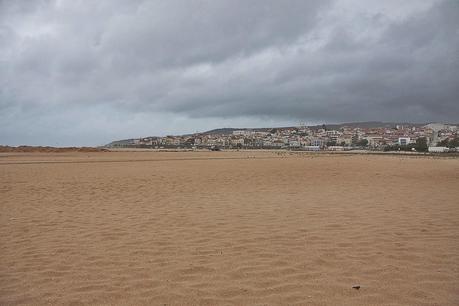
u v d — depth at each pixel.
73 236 7.71
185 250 6.59
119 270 5.61
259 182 17.80
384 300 4.36
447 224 8.23
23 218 9.57
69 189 15.52
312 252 6.28
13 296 4.71
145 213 10.10
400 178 19.66
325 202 11.53
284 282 4.98
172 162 38.78
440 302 4.28
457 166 30.64
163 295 4.65
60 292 4.81
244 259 6.00
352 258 5.93
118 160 44.44
